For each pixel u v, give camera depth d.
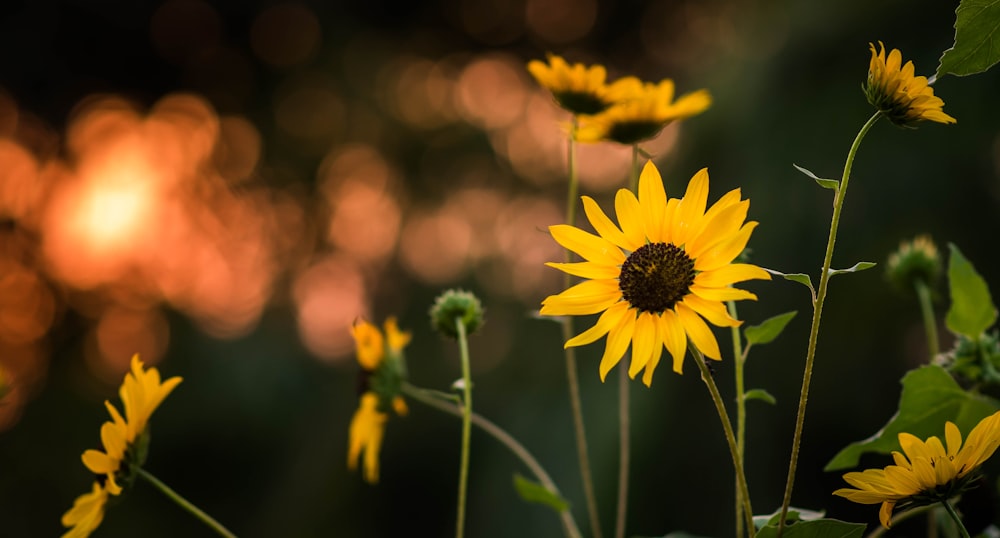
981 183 2.21
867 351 2.26
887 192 2.25
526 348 2.86
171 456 3.26
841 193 0.82
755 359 2.26
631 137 1.04
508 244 3.55
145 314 3.89
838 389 2.26
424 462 2.99
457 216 3.77
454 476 2.97
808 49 2.39
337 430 3.15
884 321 2.25
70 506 3.51
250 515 3.21
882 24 2.29
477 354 3.12
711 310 0.84
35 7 3.89
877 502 0.82
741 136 2.44
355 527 2.96
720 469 2.23
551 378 2.61
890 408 2.24
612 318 0.85
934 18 2.22
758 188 2.36
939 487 0.81
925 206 2.23
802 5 2.48
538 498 0.97
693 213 0.85
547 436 2.44
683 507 2.23
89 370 3.84
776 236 2.30
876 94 0.84
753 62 2.50
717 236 0.84
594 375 2.47
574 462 2.34
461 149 3.88
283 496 3.06
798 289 2.27
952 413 0.91
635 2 3.75
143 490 3.24
